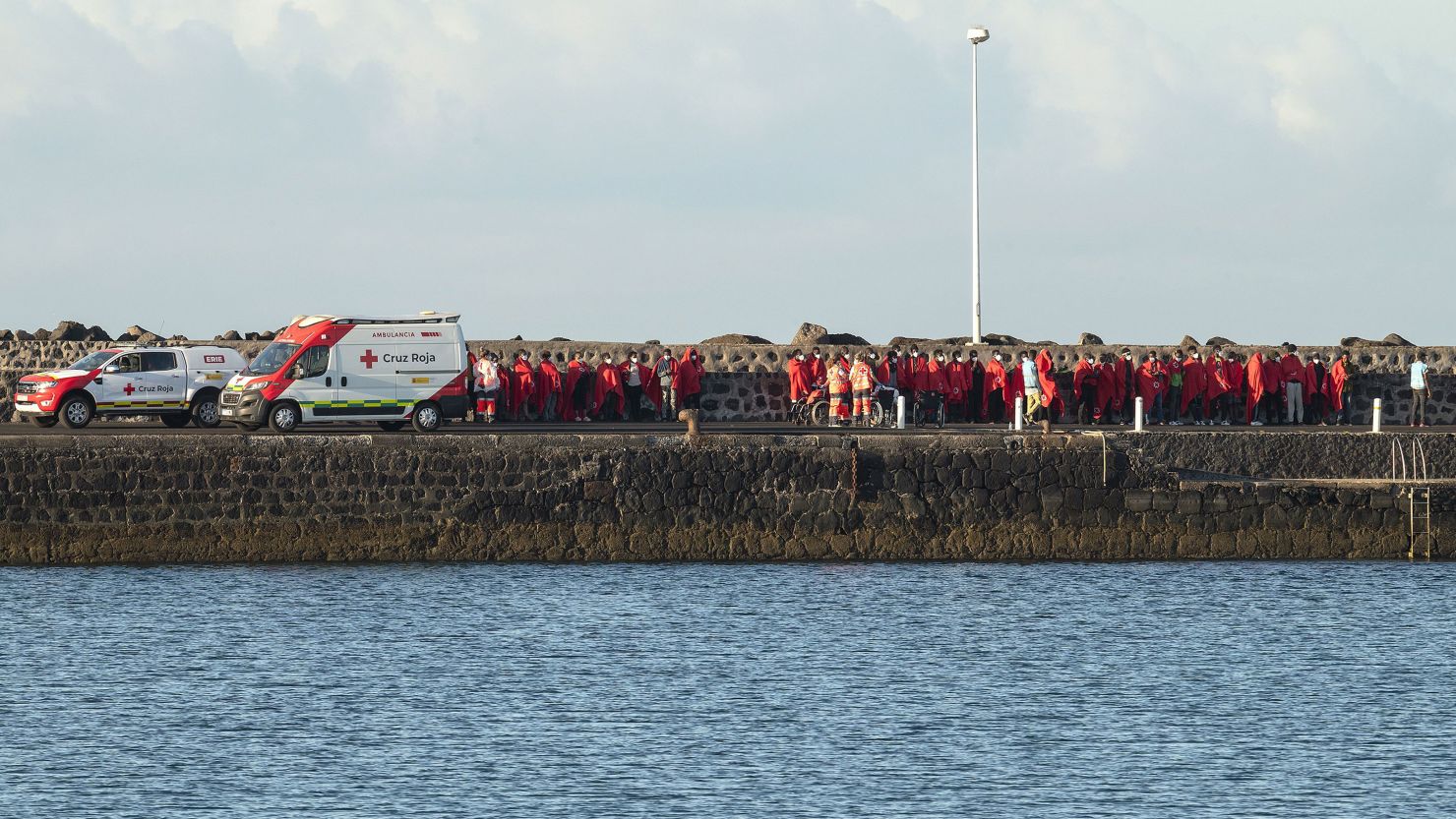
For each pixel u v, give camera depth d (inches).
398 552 2135.8
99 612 1920.5
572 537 2156.7
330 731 1521.9
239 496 2112.5
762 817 1307.8
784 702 1615.4
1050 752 1467.8
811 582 2090.3
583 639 1830.7
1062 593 2049.7
